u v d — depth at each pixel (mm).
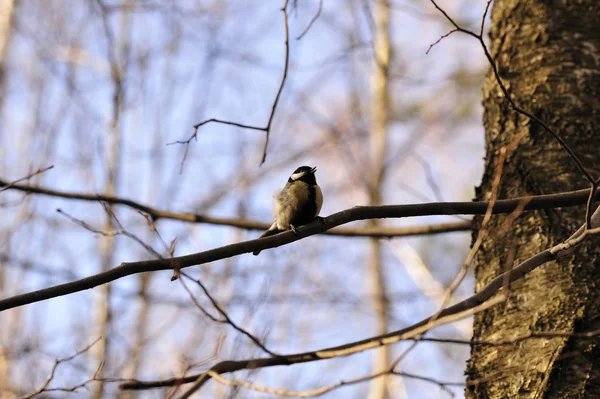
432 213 8328
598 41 9875
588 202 7047
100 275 7496
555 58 9742
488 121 9977
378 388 17781
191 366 8281
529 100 9547
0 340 15227
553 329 7809
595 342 7543
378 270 19547
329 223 8367
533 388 7559
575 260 8172
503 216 8961
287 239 8352
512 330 8125
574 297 7914
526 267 7574
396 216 8422
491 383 7953
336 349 7500
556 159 9039
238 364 7641
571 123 9242
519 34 10141
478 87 20938
